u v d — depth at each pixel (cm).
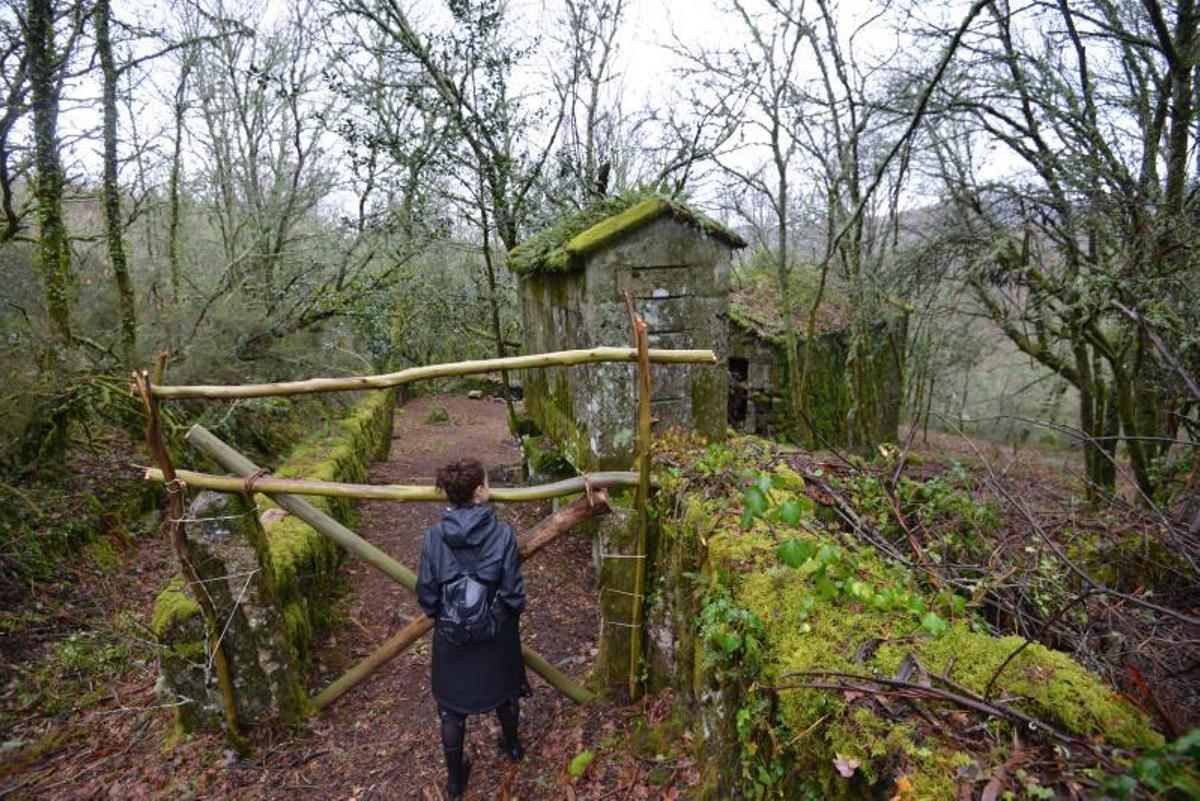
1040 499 405
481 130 654
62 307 546
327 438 646
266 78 698
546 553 550
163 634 307
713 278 446
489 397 1670
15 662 374
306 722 333
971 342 734
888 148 601
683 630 278
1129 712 148
